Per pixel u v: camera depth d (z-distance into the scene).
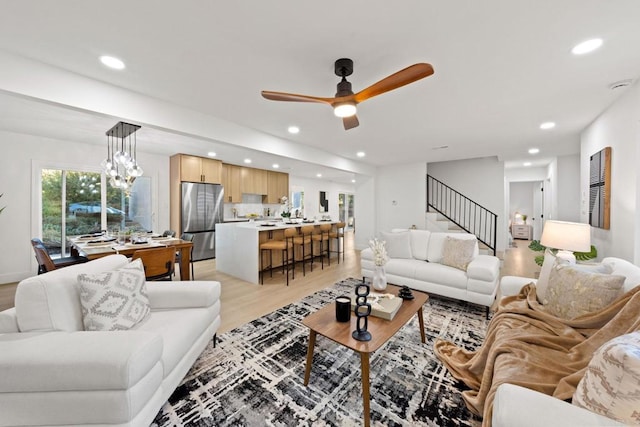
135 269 1.87
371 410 1.58
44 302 1.39
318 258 6.08
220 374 1.89
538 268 5.19
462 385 1.79
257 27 1.58
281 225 4.98
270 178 7.85
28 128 3.79
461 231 6.18
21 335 1.32
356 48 1.78
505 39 1.68
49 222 4.48
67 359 1.16
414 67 1.43
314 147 4.77
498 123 3.35
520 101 2.66
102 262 1.90
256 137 3.65
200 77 2.19
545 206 7.47
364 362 1.47
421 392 1.73
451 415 1.54
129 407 1.17
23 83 1.89
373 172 6.96
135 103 2.45
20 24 1.54
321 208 10.28
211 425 1.46
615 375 0.75
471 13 1.45
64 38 1.68
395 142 4.37
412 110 2.91
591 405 0.81
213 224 6.11
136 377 1.19
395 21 1.52
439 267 3.36
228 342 2.34
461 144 4.51
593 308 1.52
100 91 2.25
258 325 2.69
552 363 1.30
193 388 1.75
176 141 4.49
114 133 3.53
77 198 4.76
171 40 1.70
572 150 4.99
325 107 2.81
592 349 1.31
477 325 2.68
